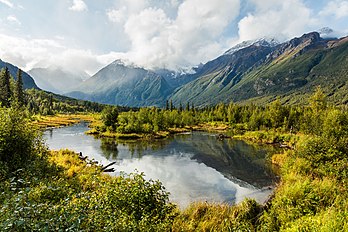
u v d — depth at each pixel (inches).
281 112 2901.1
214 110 5054.1
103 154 1652.3
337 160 825.5
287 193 601.0
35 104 4589.1
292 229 408.5
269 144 2231.8
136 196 394.3
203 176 1179.3
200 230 463.5
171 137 2716.5
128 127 2664.9
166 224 389.7
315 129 1849.2
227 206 624.1
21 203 252.5
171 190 958.4
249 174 1224.8
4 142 560.4
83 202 319.6
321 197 572.7
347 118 1008.9
